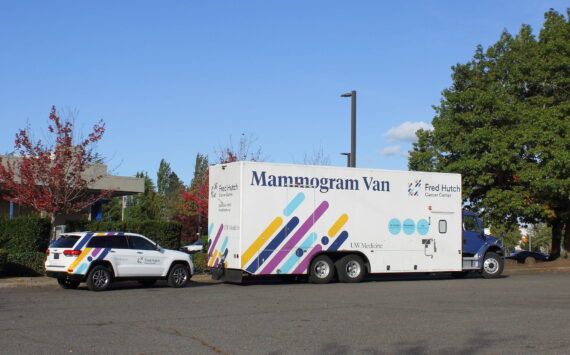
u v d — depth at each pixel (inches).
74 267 699.4
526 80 1299.2
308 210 799.7
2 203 1255.5
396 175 864.3
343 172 826.2
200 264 987.9
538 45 1333.7
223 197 796.6
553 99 1288.1
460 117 1264.8
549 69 1275.8
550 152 1178.0
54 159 987.3
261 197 770.8
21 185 972.6
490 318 489.7
